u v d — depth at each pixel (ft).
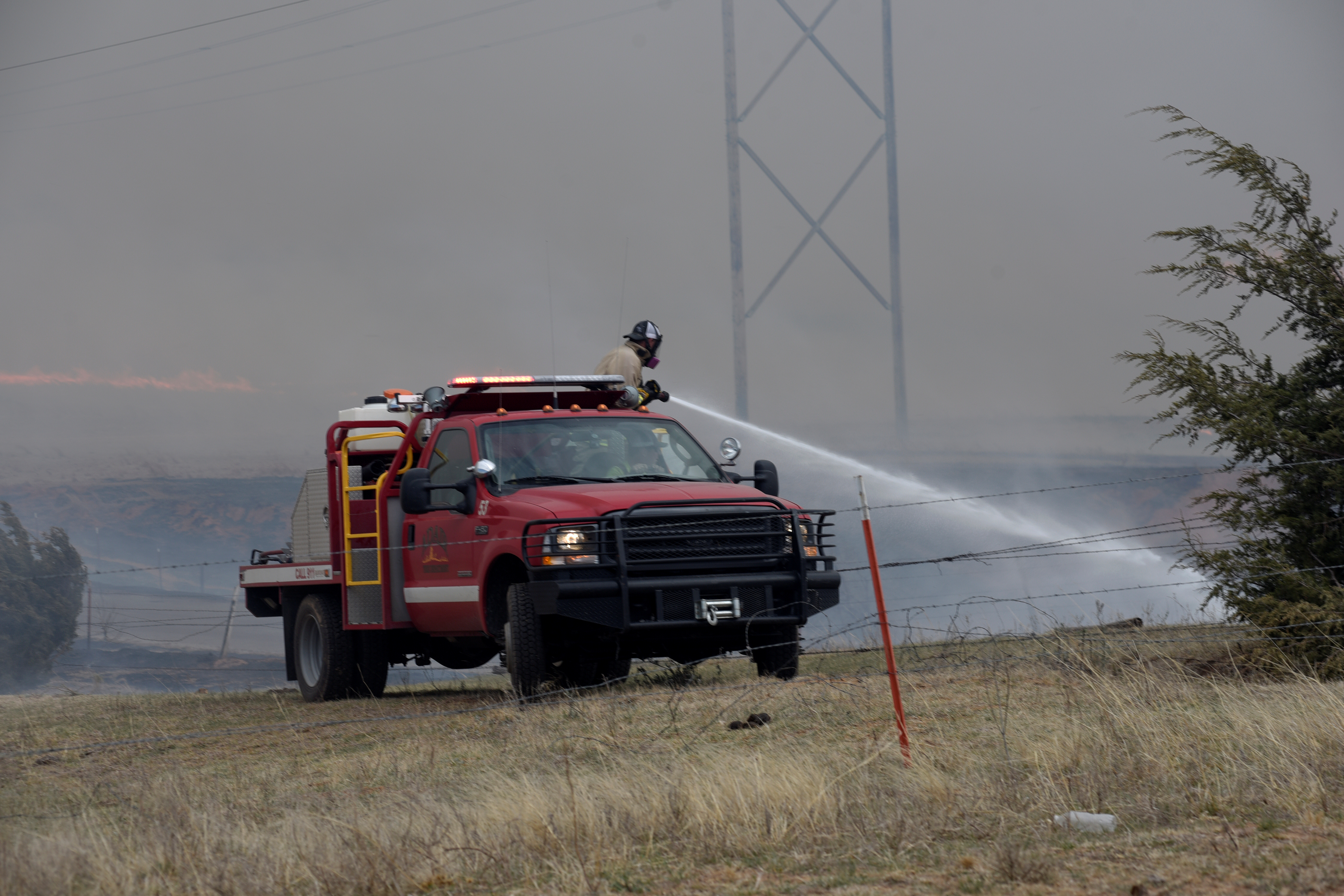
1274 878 41.65
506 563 96.68
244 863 48.67
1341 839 46.19
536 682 91.86
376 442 115.55
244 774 75.25
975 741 66.59
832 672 100.89
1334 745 59.77
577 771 65.57
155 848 51.60
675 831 51.85
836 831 51.37
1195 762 58.75
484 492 99.14
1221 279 98.68
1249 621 87.61
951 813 53.11
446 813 55.26
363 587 111.45
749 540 93.66
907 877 44.57
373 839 50.49
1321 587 86.79
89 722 108.78
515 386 108.06
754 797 53.88
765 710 80.79
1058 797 54.08
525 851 50.42
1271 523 90.48
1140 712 66.85
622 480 101.04
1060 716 70.90
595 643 96.07
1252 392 94.53
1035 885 42.68
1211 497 94.17
